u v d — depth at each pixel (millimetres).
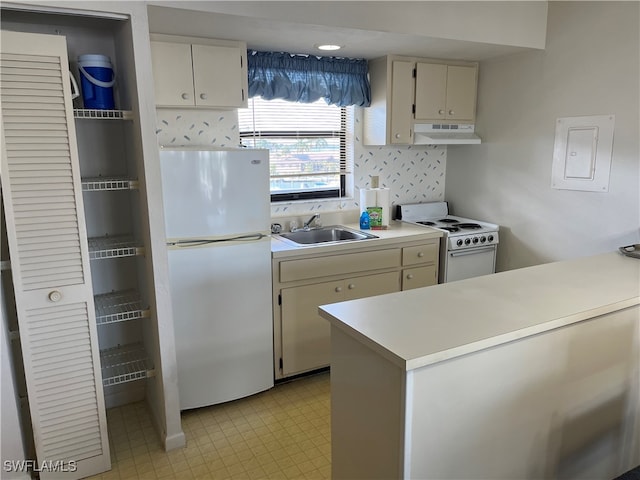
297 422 2594
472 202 3857
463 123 3645
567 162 3102
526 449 1606
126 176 2516
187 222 2438
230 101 2725
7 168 1811
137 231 2412
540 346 1548
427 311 1605
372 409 1467
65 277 1985
